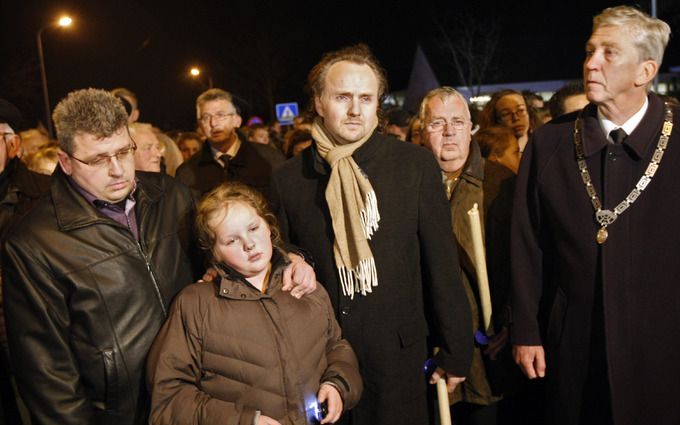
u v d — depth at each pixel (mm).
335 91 2328
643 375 2252
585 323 2322
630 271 2230
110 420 2227
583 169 2320
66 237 2172
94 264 2186
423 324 2473
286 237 2537
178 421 2049
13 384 2791
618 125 2281
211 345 2146
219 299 2176
